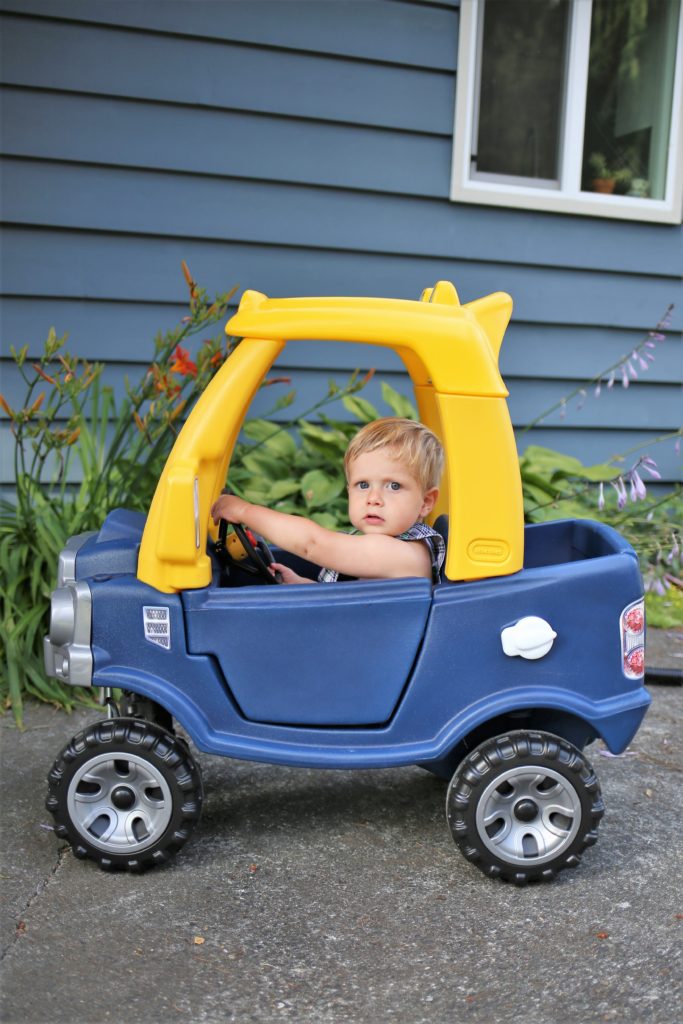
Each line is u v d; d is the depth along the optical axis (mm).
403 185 4184
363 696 1975
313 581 2352
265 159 3980
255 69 3891
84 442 3580
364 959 1707
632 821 2262
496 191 4312
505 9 4293
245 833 2158
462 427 1857
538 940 1771
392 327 1818
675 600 3990
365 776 2479
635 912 1871
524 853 1940
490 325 1968
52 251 3789
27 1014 1540
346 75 4008
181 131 3854
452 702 1970
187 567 1899
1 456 3799
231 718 1959
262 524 2031
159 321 3973
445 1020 1551
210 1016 1551
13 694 2748
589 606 1964
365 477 2080
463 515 1899
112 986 1616
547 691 1962
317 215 4102
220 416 1893
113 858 1941
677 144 4578
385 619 1944
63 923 1791
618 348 4668
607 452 4734
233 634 1932
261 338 1872
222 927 1792
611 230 4543
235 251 4027
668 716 2963
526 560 2414
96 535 2166
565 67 4418
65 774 1928
